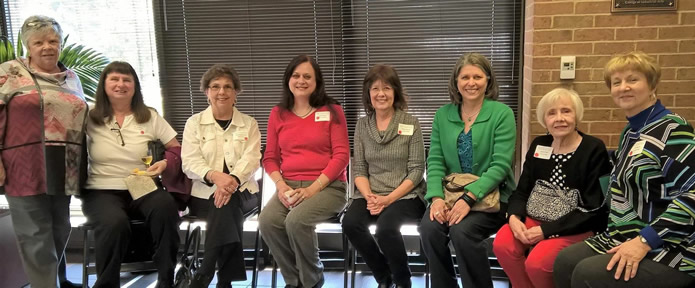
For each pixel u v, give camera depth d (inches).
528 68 107.0
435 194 91.6
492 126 89.7
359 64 122.7
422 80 121.0
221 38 125.7
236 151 102.3
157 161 100.7
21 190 91.4
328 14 121.0
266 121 128.9
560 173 83.1
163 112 132.0
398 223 90.4
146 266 103.2
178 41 127.5
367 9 119.4
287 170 101.6
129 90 98.7
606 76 75.2
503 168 88.3
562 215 81.3
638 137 71.6
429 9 117.3
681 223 65.0
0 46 110.5
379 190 97.9
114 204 94.7
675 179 66.0
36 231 94.8
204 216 100.6
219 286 100.3
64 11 131.3
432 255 88.8
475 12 115.9
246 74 127.0
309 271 96.5
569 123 80.5
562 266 75.7
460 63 91.4
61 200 98.0
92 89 123.0
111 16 129.2
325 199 96.8
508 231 85.9
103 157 98.1
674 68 97.8
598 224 82.0
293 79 99.1
